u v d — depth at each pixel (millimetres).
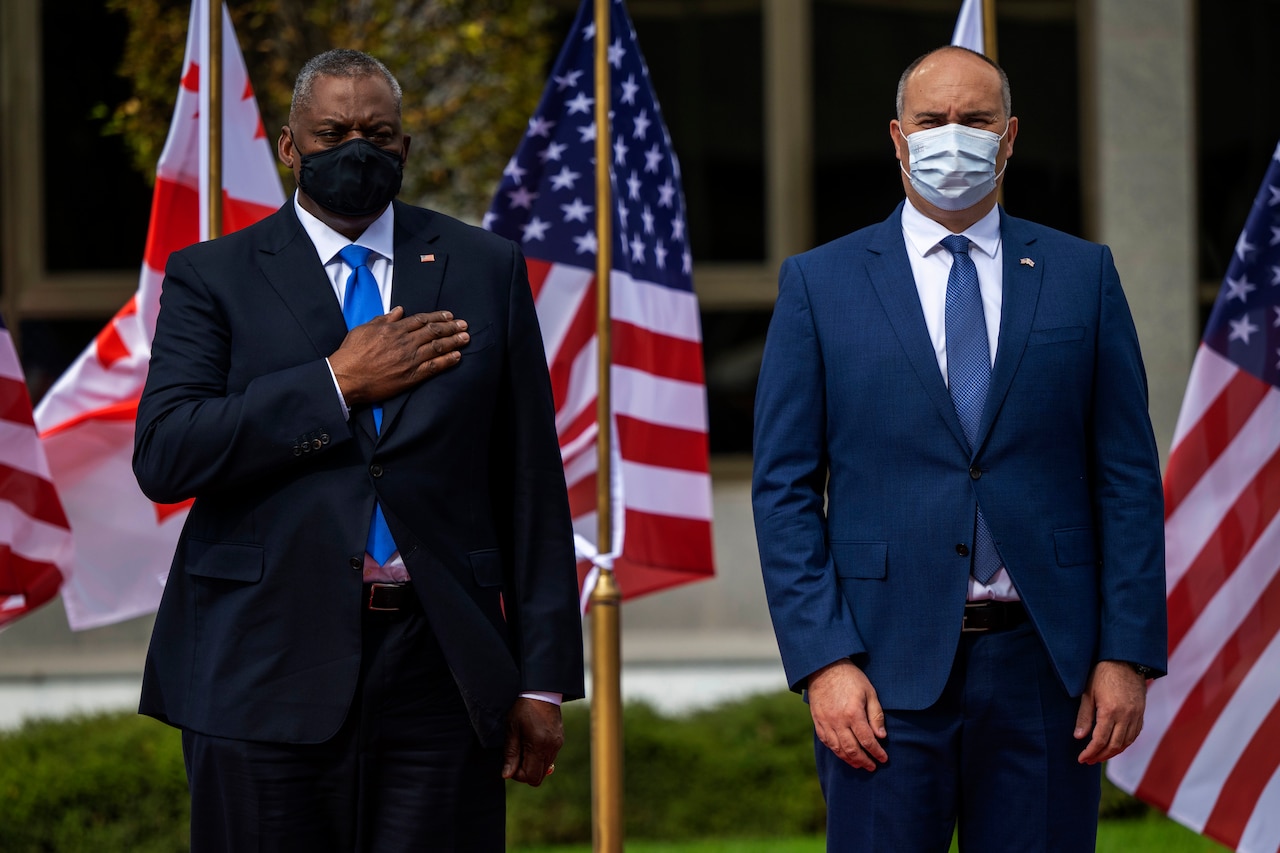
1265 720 11422
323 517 7441
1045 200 24125
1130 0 23859
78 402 12859
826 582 8297
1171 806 11531
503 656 7645
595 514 12852
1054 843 8172
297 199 8008
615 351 12820
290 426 7324
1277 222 11453
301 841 7465
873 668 8242
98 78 23562
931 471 8289
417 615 7531
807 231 24094
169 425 7383
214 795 7516
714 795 17484
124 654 22672
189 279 7785
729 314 24078
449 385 7598
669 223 13023
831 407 8539
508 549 8125
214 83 11727
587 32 12781
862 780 8234
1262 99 24203
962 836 8383
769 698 18797
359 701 7449
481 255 8039
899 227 8742
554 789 17203
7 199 23672
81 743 17172
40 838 16125
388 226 7969
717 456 24000
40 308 23719
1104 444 8461
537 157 12812
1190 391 11594
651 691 22250
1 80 23562
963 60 8484
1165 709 11523
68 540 12352
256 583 7457
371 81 7629
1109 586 8266
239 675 7434
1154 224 23875
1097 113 23922
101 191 23656
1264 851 11391
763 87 24094
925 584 8203
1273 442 11477
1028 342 8344
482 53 19219
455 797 7629
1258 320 11500
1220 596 11477
